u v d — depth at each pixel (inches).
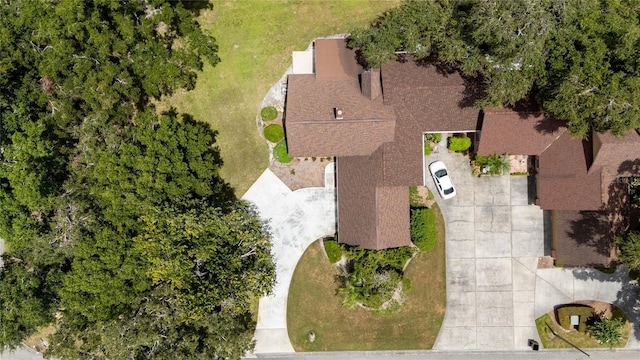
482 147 1398.9
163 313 1229.7
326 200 1498.5
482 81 1338.6
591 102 1132.5
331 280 1496.1
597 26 1171.9
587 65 1128.8
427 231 1454.2
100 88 1221.1
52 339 1294.3
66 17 1176.8
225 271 1221.1
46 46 1264.8
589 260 1413.6
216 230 1248.8
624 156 1323.8
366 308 1492.4
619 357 1504.7
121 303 1245.1
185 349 1248.8
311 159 1491.1
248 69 1487.5
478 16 1142.3
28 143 1202.6
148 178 1196.5
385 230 1373.0
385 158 1354.6
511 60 1157.1
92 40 1208.8
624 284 1502.2
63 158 1318.9
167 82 1311.5
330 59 1421.0
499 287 1508.4
